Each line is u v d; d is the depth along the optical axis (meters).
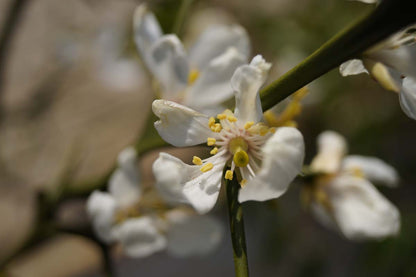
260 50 0.80
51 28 1.02
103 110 0.97
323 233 0.77
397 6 0.25
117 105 0.98
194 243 0.36
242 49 0.34
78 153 0.40
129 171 0.35
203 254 0.37
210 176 0.28
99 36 0.85
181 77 0.34
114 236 0.36
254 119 0.27
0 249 0.85
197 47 0.34
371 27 0.25
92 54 0.99
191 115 0.28
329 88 0.74
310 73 0.26
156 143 0.34
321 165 0.36
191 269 0.85
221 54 0.34
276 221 0.69
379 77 0.27
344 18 0.74
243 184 0.27
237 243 0.27
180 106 0.28
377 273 0.56
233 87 0.27
